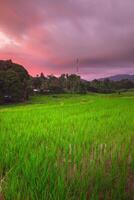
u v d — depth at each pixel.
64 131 10.65
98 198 4.32
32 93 115.69
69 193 4.40
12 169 5.64
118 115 17.94
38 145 8.25
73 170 5.68
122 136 9.97
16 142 8.28
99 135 10.20
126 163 6.18
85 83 174.38
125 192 4.71
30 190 4.26
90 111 21.70
